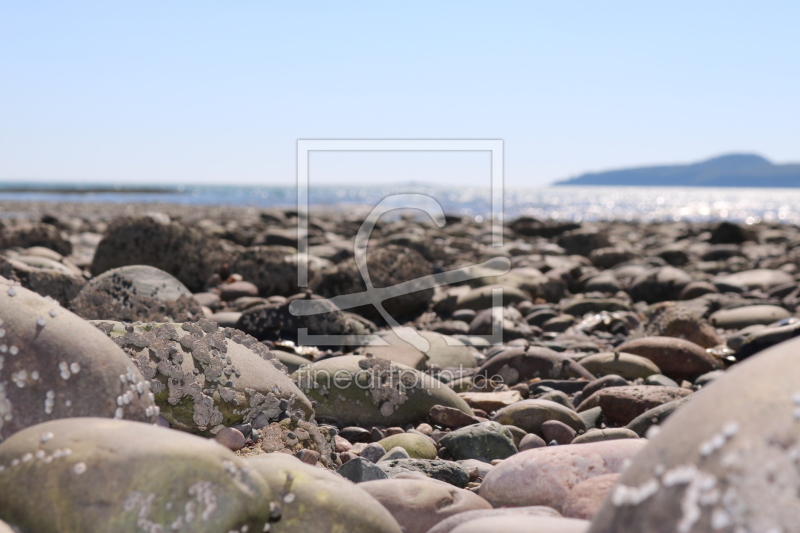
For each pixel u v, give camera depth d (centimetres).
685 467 135
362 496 203
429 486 238
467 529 192
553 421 344
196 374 290
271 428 298
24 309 225
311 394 361
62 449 175
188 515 164
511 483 249
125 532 162
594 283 942
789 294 855
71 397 214
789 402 133
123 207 3166
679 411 154
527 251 1415
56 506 167
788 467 125
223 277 880
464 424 358
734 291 895
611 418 381
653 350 488
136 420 225
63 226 1716
